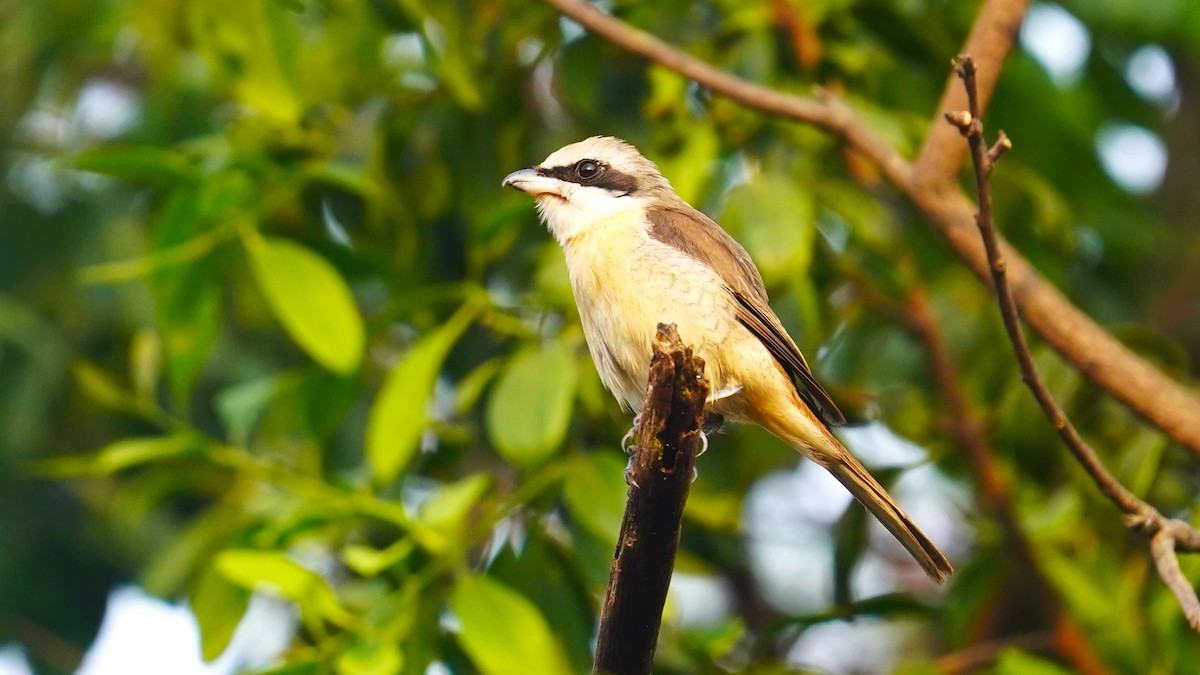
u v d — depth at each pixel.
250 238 10.38
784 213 9.99
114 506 12.84
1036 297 9.93
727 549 13.57
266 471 10.41
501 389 9.70
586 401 10.72
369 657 8.98
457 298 10.87
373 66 12.12
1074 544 11.16
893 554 15.59
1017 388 10.96
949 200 10.12
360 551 9.66
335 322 10.22
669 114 11.24
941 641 14.53
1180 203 14.93
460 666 10.17
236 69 11.22
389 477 9.93
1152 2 12.14
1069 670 10.59
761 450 11.91
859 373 12.80
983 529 11.43
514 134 12.21
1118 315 13.43
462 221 12.90
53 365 12.98
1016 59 11.95
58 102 13.77
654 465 7.30
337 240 11.57
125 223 13.55
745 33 11.46
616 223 9.98
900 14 11.60
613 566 7.48
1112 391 9.86
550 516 11.10
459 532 9.81
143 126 13.03
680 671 10.33
